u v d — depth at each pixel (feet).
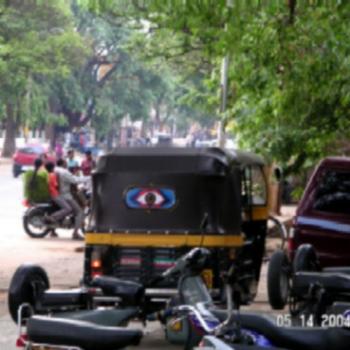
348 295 34.42
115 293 33.71
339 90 59.57
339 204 49.32
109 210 43.96
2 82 229.25
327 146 72.69
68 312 30.37
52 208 88.33
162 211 43.45
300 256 41.63
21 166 191.11
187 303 29.12
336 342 23.09
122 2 77.87
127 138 415.03
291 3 54.34
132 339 23.82
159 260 43.06
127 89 312.29
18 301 32.81
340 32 55.52
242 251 44.47
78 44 230.07
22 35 223.51
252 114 68.95
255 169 48.80
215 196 43.04
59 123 263.49
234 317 23.56
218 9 51.03
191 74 118.32
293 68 58.23
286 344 23.47
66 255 75.31
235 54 59.16
